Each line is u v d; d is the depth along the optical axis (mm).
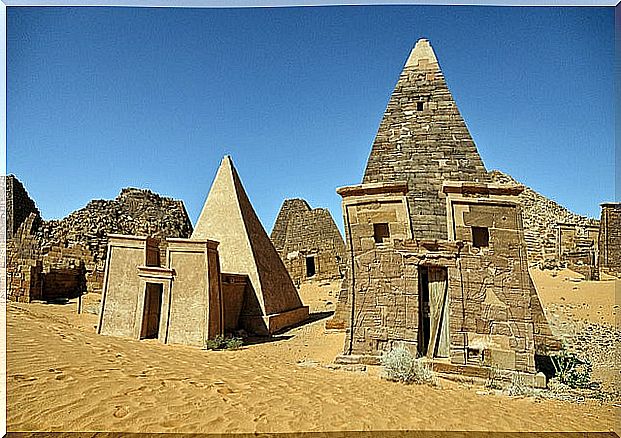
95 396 6340
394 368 9773
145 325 15555
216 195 21625
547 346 13531
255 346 15320
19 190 37375
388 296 11375
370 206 11797
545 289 26203
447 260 11102
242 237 20078
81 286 34781
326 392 7871
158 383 7281
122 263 16203
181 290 15500
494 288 10852
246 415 6270
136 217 43625
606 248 32500
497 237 11102
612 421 7387
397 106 15273
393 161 14555
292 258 36750
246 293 18922
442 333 11211
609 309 21219
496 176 39719
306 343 15570
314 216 37281
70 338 10094
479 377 10203
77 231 36594
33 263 31250
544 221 37562
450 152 14258
